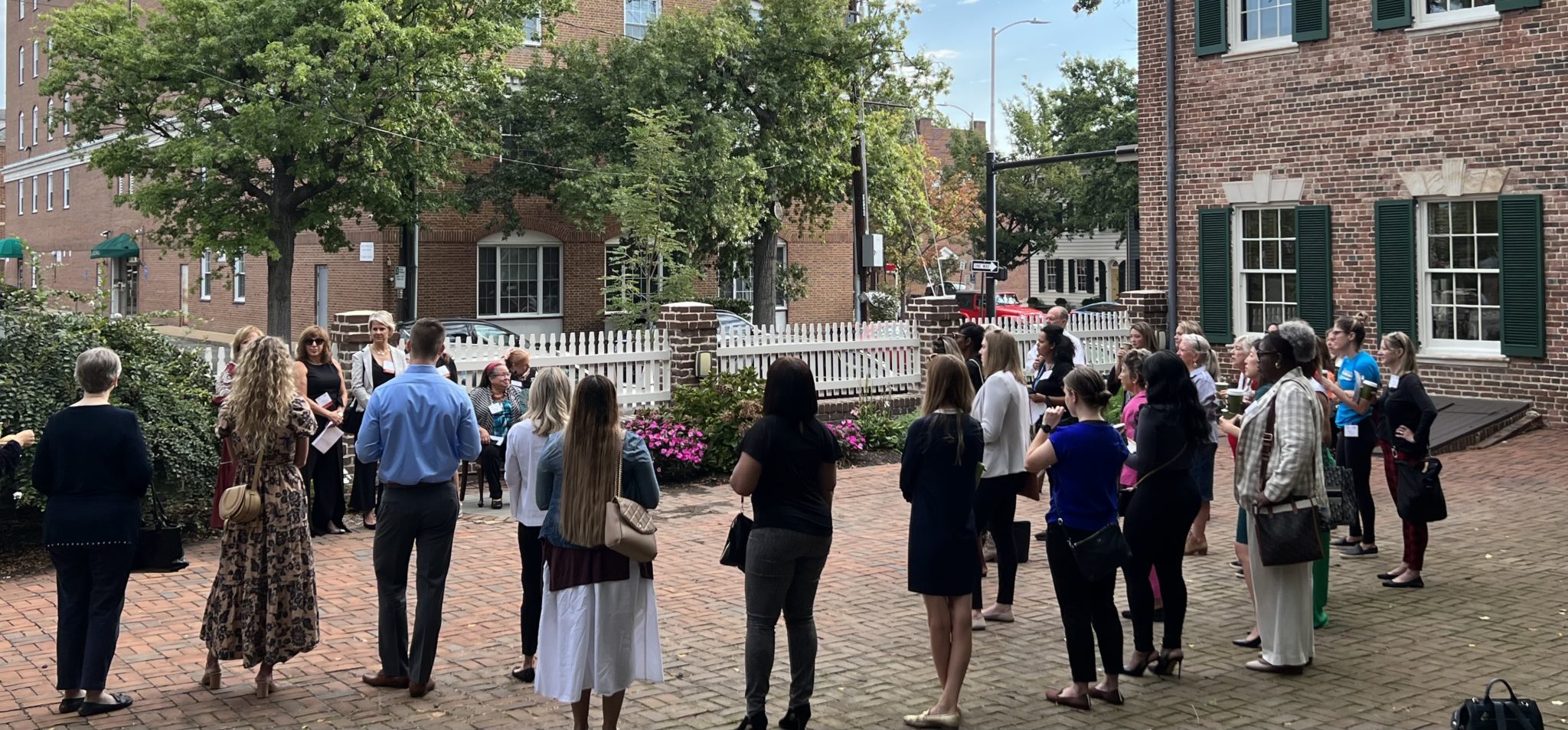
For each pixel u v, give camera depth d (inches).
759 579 238.2
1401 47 719.7
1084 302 2169.0
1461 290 713.6
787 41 1218.6
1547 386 673.6
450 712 254.5
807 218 1489.9
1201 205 819.4
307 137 983.0
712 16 1204.5
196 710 254.4
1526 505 479.2
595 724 248.4
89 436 252.1
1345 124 745.6
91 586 255.0
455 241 1262.3
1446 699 258.5
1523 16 670.5
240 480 264.5
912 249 1787.6
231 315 1552.7
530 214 1312.7
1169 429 270.8
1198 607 338.6
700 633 314.0
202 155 972.6
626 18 1382.9
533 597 273.4
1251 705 257.4
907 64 1270.9
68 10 1059.9
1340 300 756.6
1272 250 793.6
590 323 1355.8
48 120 1087.0
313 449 421.7
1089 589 258.2
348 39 973.2
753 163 1163.3
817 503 242.1
